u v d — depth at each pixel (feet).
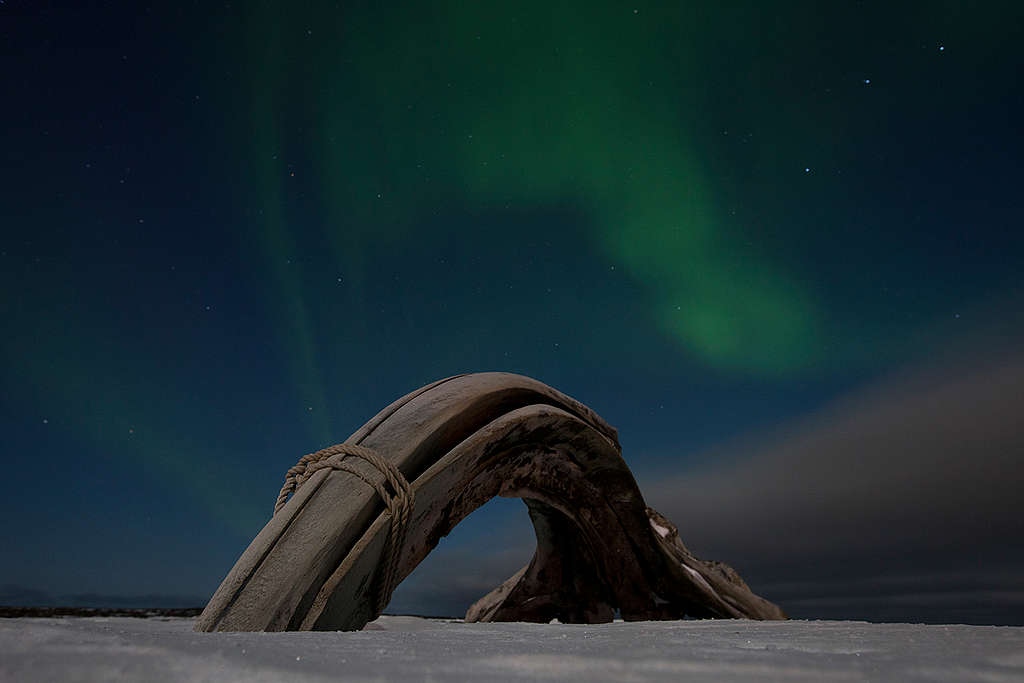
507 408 18.22
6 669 4.07
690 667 4.77
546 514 23.22
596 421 21.54
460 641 7.20
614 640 7.79
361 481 14.43
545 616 22.97
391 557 14.61
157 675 4.06
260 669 4.20
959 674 4.54
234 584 13.02
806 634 9.47
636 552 22.85
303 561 13.19
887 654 5.66
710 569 24.41
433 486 15.93
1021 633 9.18
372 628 19.26
